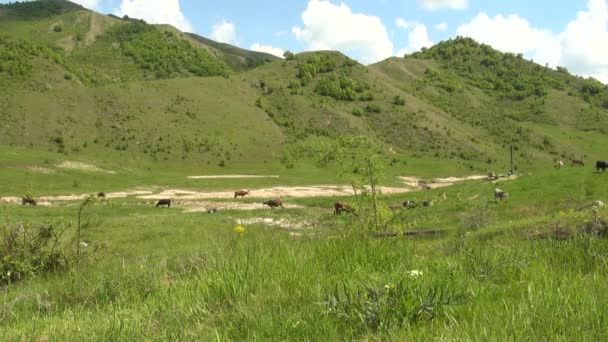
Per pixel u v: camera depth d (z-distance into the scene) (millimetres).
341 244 5504
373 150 11719
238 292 4277
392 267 4602
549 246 5570
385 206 11305
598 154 195125
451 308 3291
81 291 6250
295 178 112250
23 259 9555
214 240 7973
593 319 2922
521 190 37344
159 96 172125
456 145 185625
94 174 93562
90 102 155750
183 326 3703
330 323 3254
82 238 15781
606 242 5301
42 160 95875
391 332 2992
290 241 6508
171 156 134875
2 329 4223
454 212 29766
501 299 3473
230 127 163500
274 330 3279
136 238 22484
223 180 102938
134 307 4641
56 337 3822
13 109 139625
